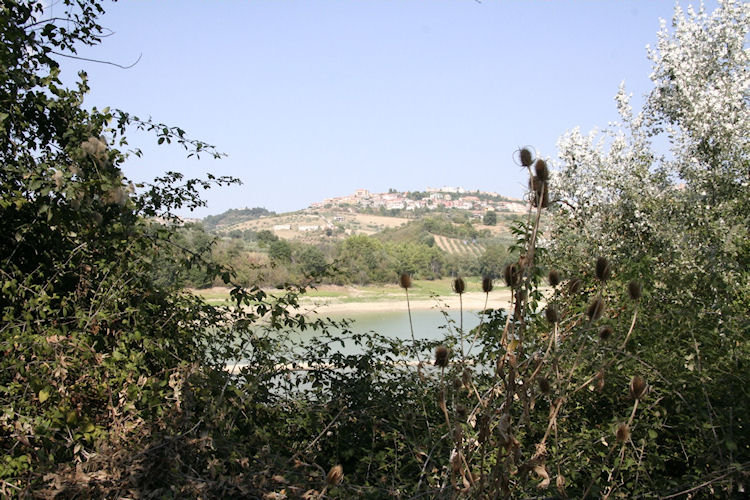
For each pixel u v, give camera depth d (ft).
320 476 10.27
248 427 13.53
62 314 15.03
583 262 26.32
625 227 32.83
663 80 35.73
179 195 20.21
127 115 17.48
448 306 18.22
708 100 31.91
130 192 16.51
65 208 14.90
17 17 16.21
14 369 12.14
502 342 7.97
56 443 10.95
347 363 17.17
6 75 14.49
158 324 15.74
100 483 8.91
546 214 29.96
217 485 9.08
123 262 15.25
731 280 18.62
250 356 16.96
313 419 14.99
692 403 11.85
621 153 35.14
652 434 11.03
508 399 7.89
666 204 31.12
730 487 9.59
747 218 27.35
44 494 8.57
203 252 19.13
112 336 14.48
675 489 10.67
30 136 16.10
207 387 12.27
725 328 14.02
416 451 11.92
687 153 32.65
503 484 7.73
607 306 15.10
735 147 30.71
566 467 11.13
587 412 13.71
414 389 15.70
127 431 10.96
